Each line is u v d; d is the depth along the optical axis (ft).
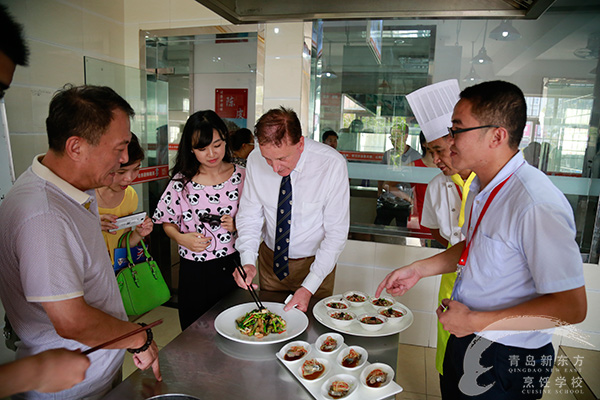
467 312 3.41
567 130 7.81
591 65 7.53
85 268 3.50
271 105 9.00
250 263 5.46
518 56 7.84
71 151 3.18
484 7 5.19
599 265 7.76
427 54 8.22
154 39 10.27
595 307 7.80
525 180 3.40
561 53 7.63
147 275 6.19
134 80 9.06
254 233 5.82
